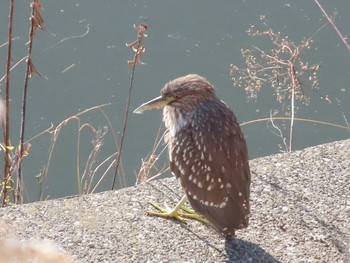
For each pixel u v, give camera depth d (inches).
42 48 629.3
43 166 527.8
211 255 308.7
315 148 376.5
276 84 531.5
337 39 626.5
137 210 335.9
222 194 309.4
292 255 308.5
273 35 550.6
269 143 567.5
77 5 659.4
